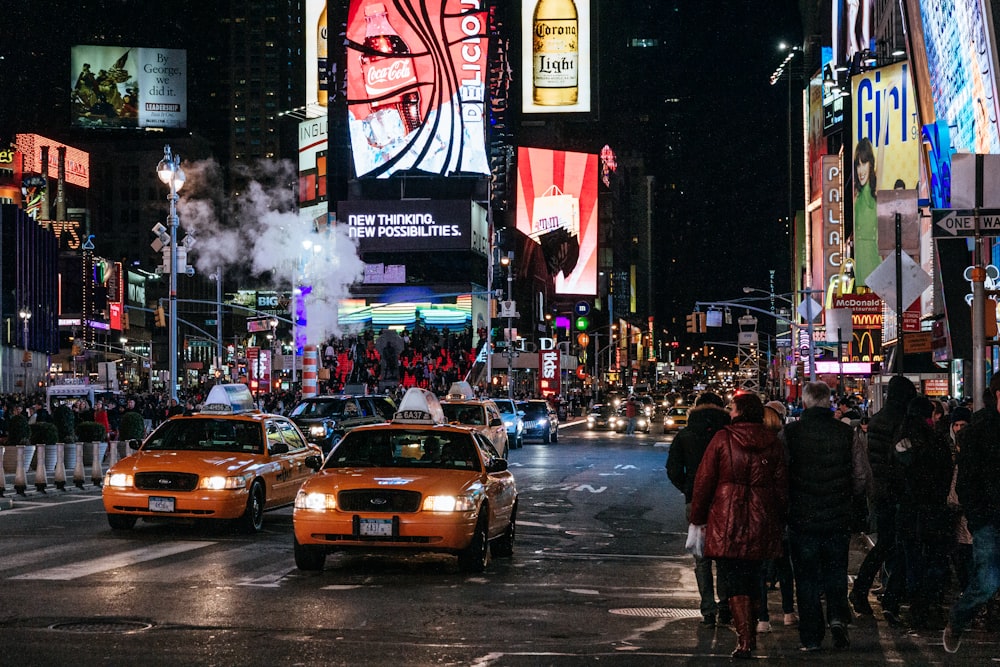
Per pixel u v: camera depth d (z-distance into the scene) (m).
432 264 107.12
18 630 9.12
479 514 13.02
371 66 111.62
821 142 97.81
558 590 11.82
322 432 29.38
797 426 8.84
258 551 14.63
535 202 136.12
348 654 8.35
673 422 62.88
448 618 9.97
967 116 35.88
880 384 34.03
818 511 8.70
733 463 8.34
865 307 68.38
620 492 25.19
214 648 8.51
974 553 8.65
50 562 13.31
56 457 26.27
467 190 111.69
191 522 18.30
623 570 13.52
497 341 95.44
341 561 13.89
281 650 8.46
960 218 16.23
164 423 18.23
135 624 9.43
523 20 131.00
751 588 8.47
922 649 9.05
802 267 125.50
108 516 16.77
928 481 9.86
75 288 143.50
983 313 16.44
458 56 111.25
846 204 85.81
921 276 18.23
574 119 130.50
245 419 18.09
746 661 8.38
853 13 80.06
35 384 106.62
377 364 62.03
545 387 90.06
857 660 8.55
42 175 192.12
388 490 12.73
